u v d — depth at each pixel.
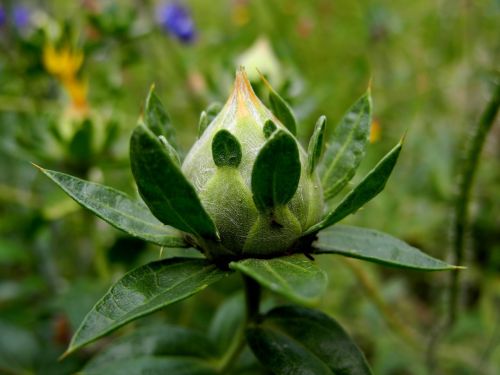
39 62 0.26
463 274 0.19
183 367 0.16
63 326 0.22
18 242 0.29
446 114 0.35
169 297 0.11
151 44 0.35
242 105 0.12
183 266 0.12
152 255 0.25
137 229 0.12
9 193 0.28
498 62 0.32
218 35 0.41
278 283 0.09
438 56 0.37
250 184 0.11
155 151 0.10
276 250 0.12
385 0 0.43
